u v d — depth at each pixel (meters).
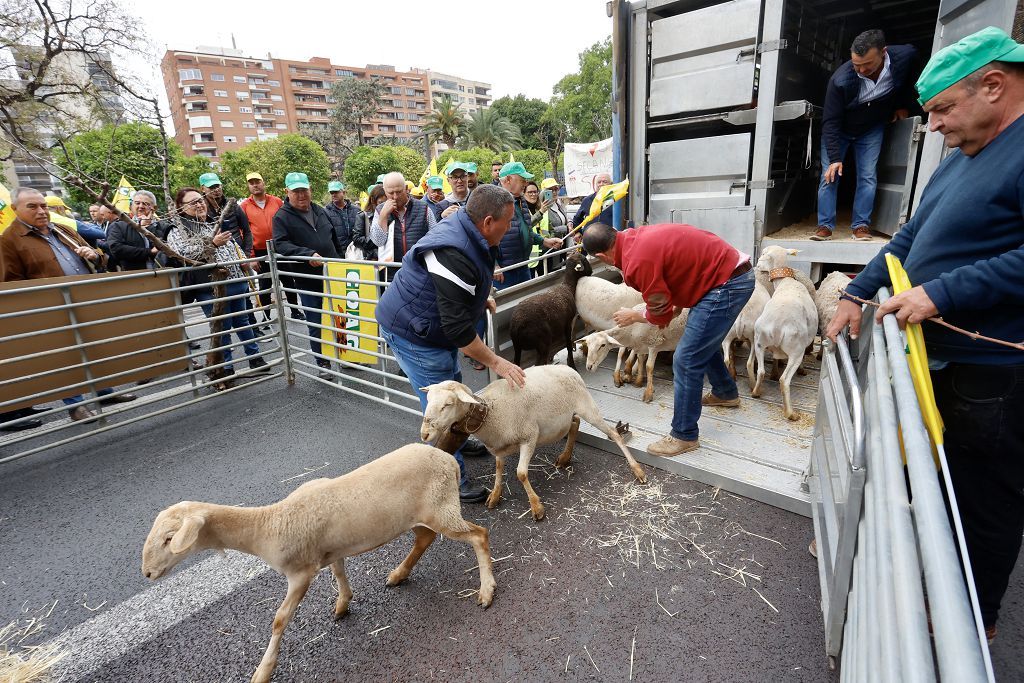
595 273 5.46
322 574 2.80
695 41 4.36
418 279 2.94
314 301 6.41
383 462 2.44
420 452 2.52
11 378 4.09
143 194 6.04
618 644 2.24
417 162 55.72
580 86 53.25
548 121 61.41
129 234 5.88
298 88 114.38
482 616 2.45
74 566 2.96
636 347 4.16
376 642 2.36
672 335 4.01
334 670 2.23
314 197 53.66
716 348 3.23
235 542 2.11
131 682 2.23
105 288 4.49
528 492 3.06
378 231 5.91
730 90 4.30
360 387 5.52
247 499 3.54
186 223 5.57
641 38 4.65
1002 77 1.59
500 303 4.49
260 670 2.14
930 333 1.85
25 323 4.14
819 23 5.65
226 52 108.25
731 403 3.95
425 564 2.81
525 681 2.11
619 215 5.19
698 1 4.42
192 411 5.06
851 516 1.66
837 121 4.36
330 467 3.92
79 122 15.34
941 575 0.79
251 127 108.31
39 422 5.05
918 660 0.75
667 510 3.05
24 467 4.10
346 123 76.38
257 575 2.82
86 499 3.63
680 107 4.57
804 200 5.94
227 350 5.63
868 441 1.58
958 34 3.11
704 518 2.95
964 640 0.68
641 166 4.91
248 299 6.30
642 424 3.85
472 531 2.50
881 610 1.04
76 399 5.34
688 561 2.66
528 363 4.79
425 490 2.44
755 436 3.54
